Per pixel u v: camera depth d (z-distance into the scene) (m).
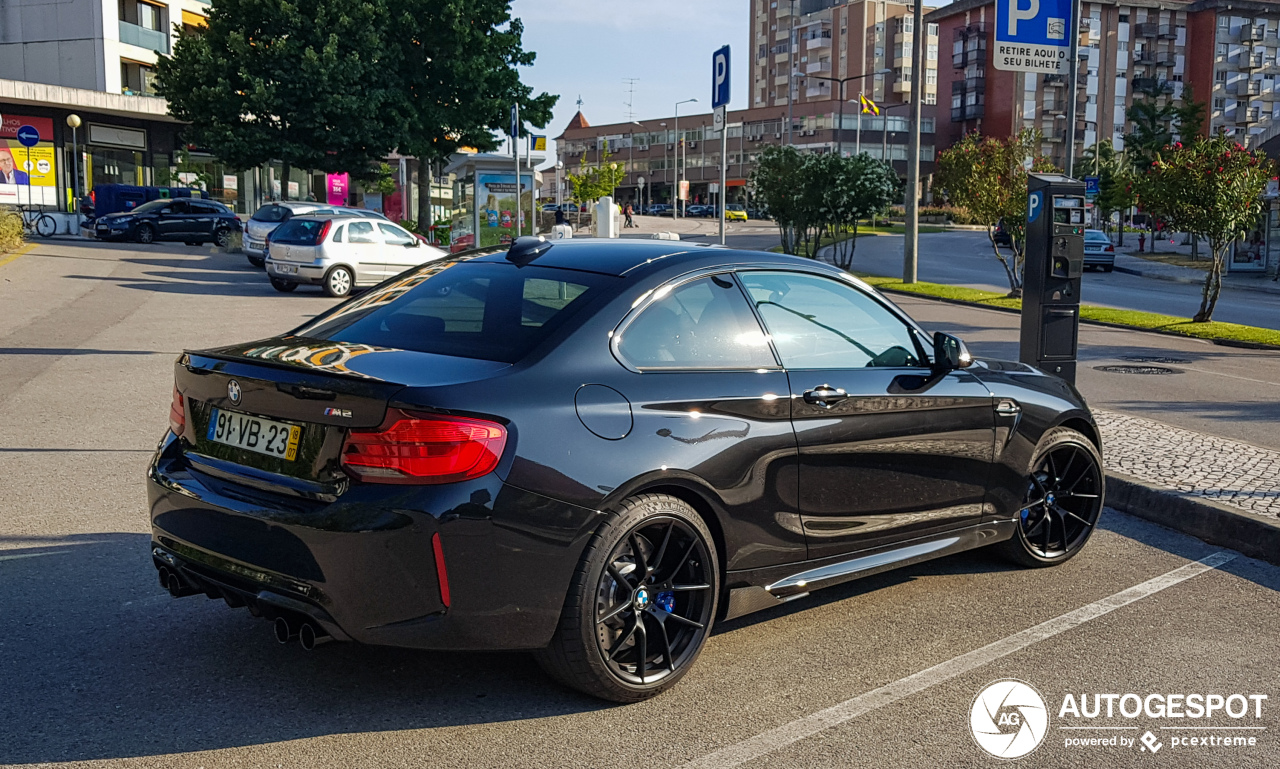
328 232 18.78
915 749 3.19
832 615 4.38
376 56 32.38
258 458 3.38
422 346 3.62
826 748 3.18
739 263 4.04
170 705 3.37
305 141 32.50
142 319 14.45
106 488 6.09
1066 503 5.24
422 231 35.47
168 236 30.83
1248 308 23.12
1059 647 4.05
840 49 113.12
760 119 113.06
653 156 128.00
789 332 4.06
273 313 15.64
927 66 112.19
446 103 34.25
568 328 3.51
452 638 3.14
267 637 3.96
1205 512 5.64
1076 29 21.45
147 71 43.66
